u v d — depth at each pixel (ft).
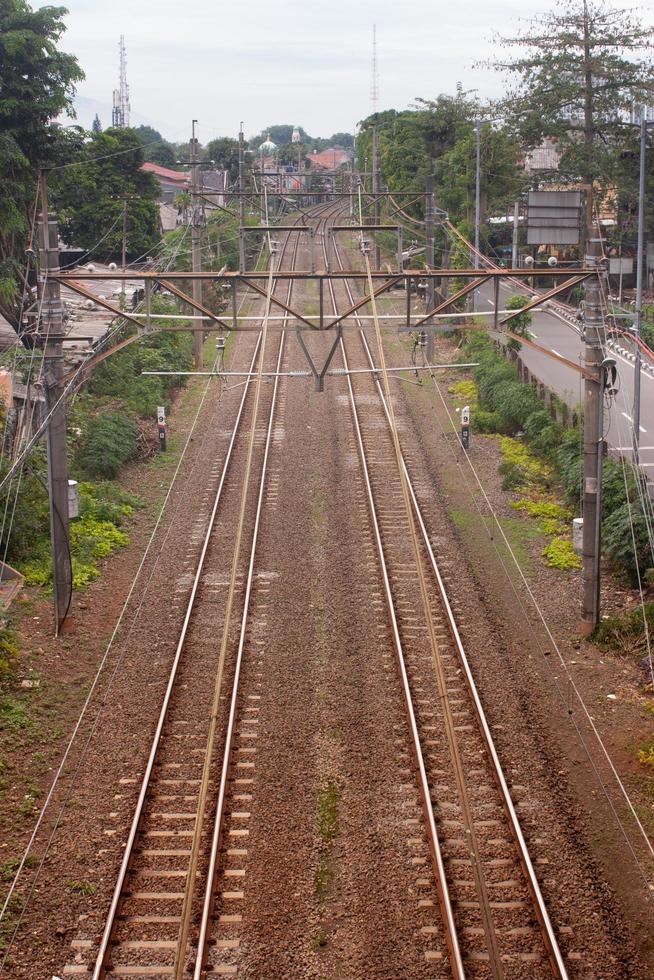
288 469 134.72
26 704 76.43
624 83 223.10
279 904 55.11
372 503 119.65
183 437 151.84
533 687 79.05
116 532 112.16
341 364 192.24
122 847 59.67
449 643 85.97
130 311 192.24
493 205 254.27
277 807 63.77
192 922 53.26
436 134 296.71
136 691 78.64
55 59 157.17
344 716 74.59
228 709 75.36
